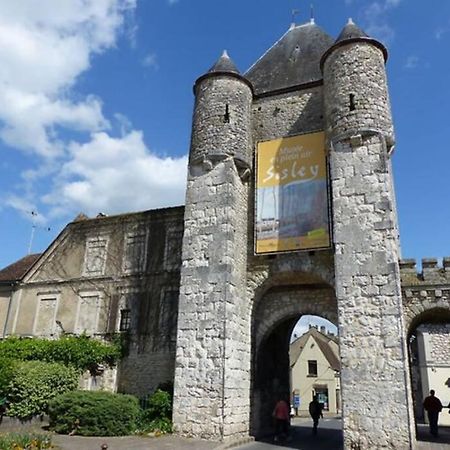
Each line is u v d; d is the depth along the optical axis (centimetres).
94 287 2044
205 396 1346
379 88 1507
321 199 1540
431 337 2886
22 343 1883
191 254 1516
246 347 1523
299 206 1566
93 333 1961
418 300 1460
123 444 1172
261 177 1658
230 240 1493
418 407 2833
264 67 2039
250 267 1603
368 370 1225
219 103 1666
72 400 1354
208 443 1238
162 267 1941
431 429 1738
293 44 2075
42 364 1579
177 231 1972
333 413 4175
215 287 1442
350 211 1381
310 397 4441
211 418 1320
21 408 1412
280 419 1536
